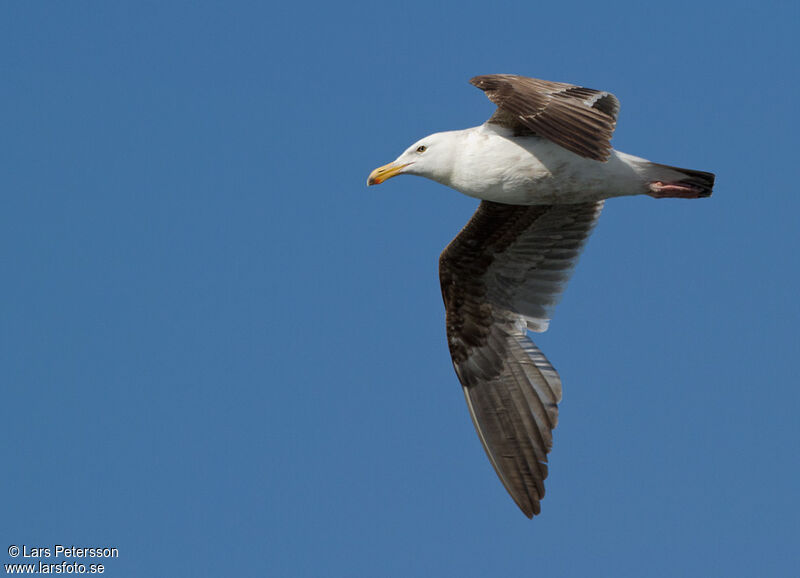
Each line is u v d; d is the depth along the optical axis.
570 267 14.98
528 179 12.93
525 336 15.16
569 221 14.71
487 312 15.28
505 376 15.16
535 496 14.72
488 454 15.06
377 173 13.59
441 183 13.53
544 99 11.51
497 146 12.98
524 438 14.95
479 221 14.70
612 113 12.11
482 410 15.20
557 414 14.87
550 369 14.98
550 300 15.09
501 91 11.64
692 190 12.82
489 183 13.05
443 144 13.34
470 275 15.19
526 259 15.03
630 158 12.91
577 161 12.77
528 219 14.60
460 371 15.37
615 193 13.05
